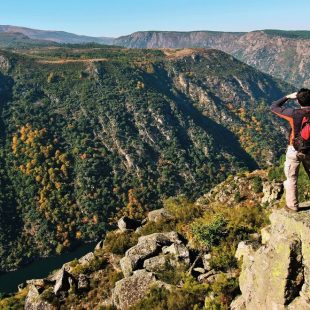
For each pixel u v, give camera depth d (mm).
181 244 27250
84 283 30625
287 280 9828
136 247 29156
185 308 20203
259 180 54312
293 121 8930
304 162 9305
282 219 10719
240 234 26641
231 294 17250
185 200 48438
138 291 24141
